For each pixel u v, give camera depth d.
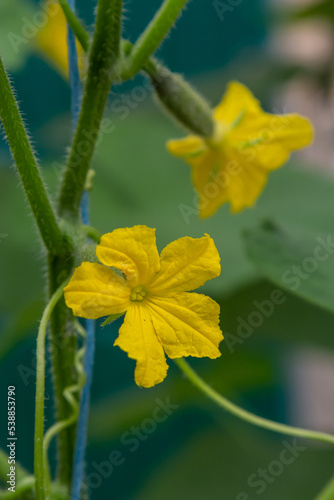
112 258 0.34
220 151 0.44
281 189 0.65
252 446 0.63
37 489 0.35
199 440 0.65
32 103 0.78
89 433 0.63
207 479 0.61
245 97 0.44
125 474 0.81
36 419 0.35
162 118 0.74
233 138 0.44
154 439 0.83
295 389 0.89
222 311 0.56
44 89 0.78
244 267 0.54
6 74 0.35
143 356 0.34
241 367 0.63
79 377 0.38
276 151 0.44
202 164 0.45
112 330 0.76
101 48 0.36
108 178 0.68
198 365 0.73
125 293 0.35
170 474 0.62
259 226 0.41
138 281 0.35
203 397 0.63
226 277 0.53
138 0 0.73
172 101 0.43
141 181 0.68
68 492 0.39
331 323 0.55
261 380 0.67
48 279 0.37
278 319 0.56
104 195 0.66
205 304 0.35
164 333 0.35
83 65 0.38
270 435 0.87
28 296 0.59
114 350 0.77
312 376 0.88
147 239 0.35
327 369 0.86
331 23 0.77
